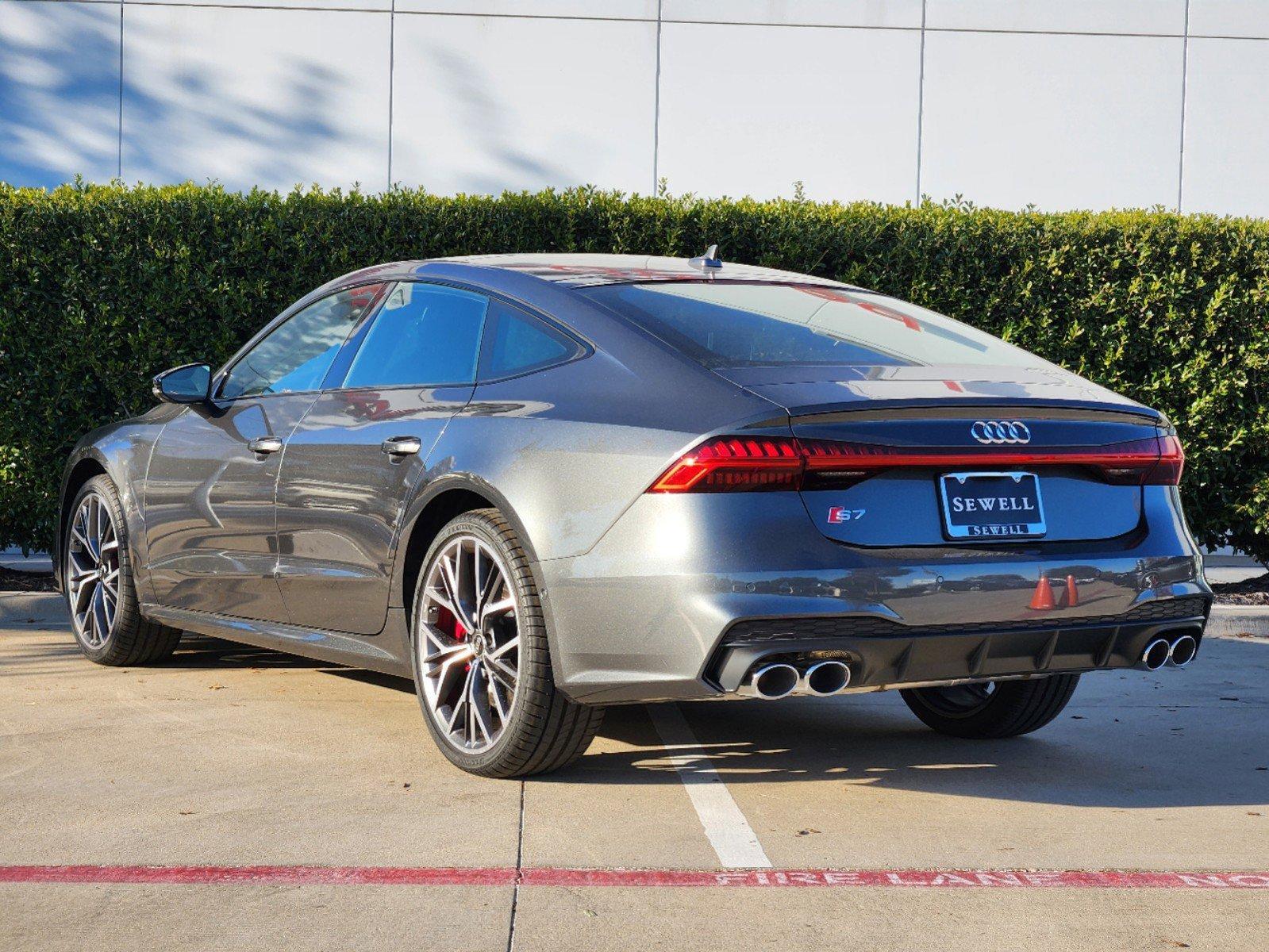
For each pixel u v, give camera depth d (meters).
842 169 11.31
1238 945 2.84
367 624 4.48
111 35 11.15
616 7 11.22
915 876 3.26
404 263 4.93
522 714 3.85
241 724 4.76
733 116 11.26
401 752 4.37
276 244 7.77
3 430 7.75
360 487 4.44
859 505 3.59
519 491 3.84
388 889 3.10
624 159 11.24
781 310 4.30
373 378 4.68
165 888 3.08
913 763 4.43
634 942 2.80
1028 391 3.85
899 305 4.74
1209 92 11.41
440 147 11.20
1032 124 11.37
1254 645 7.25
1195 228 7.95
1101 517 3.88
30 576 8.34
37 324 7.74
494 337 4.30
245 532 4.98
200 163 11.20
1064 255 7.94
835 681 3.57
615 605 3.62
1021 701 4.65
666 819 3.69
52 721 4.77
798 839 3.54
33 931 2.80
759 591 3.47
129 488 5.64
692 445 3.54
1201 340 7.98
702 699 3.55
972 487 3.70
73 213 7.68
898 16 11.27
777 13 11.23
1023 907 3.05
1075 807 3.93
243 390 5.31
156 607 5.56
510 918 2.93
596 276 4.39
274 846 3.39
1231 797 4.07
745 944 2.80
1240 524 8.24
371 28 11.15
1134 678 6.20
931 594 3.57
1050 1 11.31
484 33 11.17
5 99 11.17
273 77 11.16
